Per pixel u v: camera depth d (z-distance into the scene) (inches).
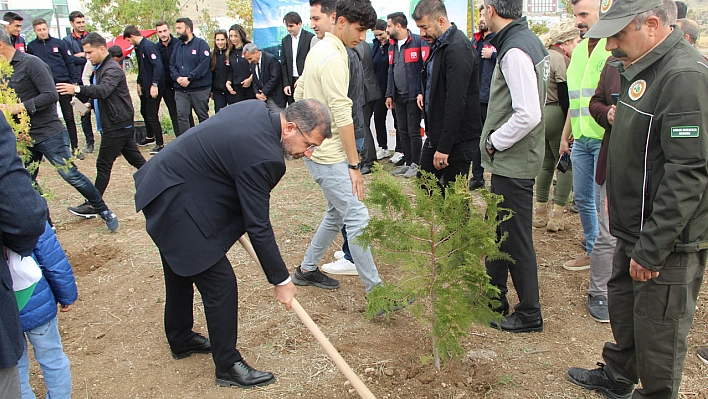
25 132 165.2
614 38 90.9
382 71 319.3
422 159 177.9
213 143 104.7
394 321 143.9
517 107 118.5
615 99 131.5
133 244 200.2
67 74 356.2
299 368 123.8
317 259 162.1
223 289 112.7
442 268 112.0
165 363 128.3
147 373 124.2
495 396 112.0
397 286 114.9
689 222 87.3
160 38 350.0
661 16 86.0
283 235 207.9
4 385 75.8
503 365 122.8
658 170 89.6
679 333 92.9
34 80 195.5
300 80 150.4
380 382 116.6
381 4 333.4
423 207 110.0
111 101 216.2
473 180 260.4
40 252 93.7
